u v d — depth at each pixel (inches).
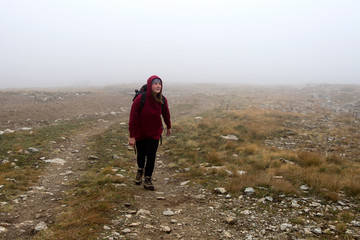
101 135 457.1
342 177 233.9
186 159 319.9
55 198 185.0
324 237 129.5
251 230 138.3
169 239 126.5
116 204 166.2
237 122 609.6
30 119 623.2
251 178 222.2
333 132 520.1
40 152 325.7
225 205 175.2
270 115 748.6
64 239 121.9
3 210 159.3
